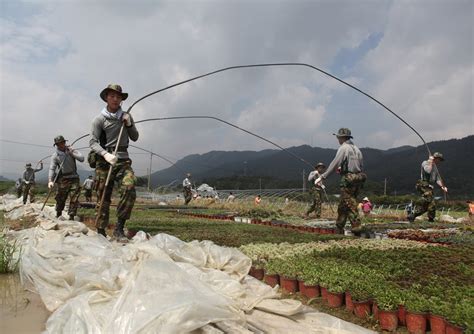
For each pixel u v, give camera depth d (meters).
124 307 3.62
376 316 4.46
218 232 11.05
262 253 7.34
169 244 6.06
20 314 4.48
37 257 6.00
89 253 6.50
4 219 16.73
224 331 3.48
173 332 3.30
